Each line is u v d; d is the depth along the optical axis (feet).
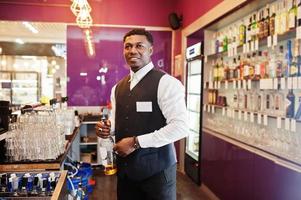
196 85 15.03
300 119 7.39
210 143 12.27
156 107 5.41
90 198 11.69
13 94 25.39
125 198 5.82
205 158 12.84
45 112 6.93
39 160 6.17
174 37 17.66
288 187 7.13
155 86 5.39
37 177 5.35
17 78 25.80
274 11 8.61
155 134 5.02
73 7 13.04
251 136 10.11
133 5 17.28
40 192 5.06
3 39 25.84
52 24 17.39
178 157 16.61
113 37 17.28
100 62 17.31
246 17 10.53
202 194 12.45
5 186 5.16
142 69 5.59
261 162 8.33
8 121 6.64
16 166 5.94
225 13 10.28
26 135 6.21
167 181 5.54
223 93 12.42
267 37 8.39
